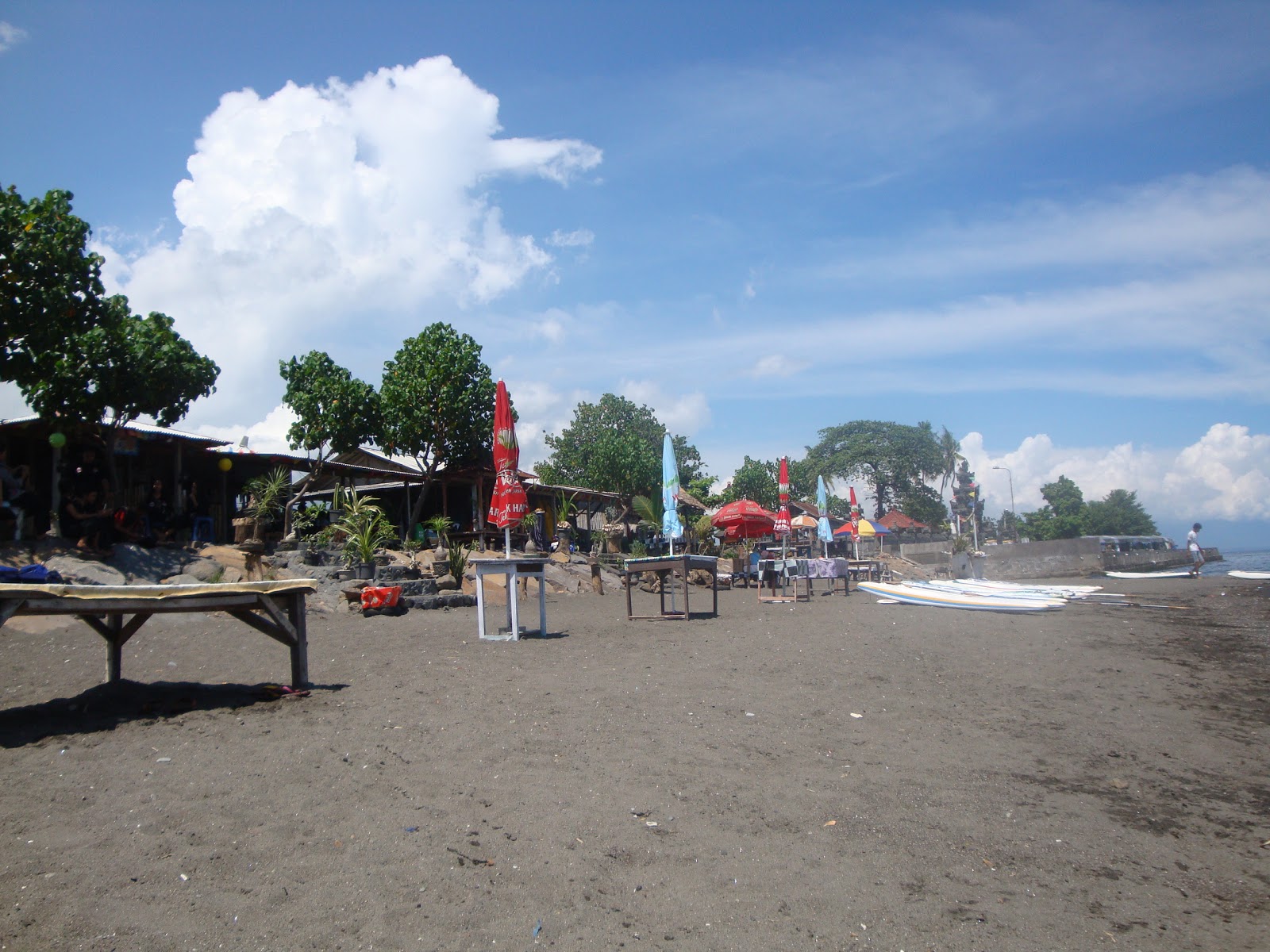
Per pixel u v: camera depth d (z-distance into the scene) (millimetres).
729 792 4926
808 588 20297
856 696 7699
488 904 3459
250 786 4645
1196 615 16453
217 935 3098
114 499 18188
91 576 13805
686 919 3432
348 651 9898
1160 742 6449
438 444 26141
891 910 3598
